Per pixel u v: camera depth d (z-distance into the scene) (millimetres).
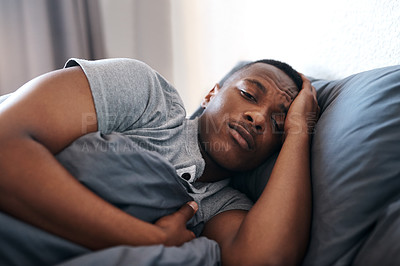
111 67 593
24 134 449
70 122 508
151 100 651
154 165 539
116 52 1711
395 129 530
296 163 631
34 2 1479
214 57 1632
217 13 1556
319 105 804
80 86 543
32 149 440
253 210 591
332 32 997
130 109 594
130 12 1678
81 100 532
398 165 502
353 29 917
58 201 422
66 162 484
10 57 1490
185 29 1697
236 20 1480
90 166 479
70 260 392
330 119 665
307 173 625
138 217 519
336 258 491
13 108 464
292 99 759
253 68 781
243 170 750
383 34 819
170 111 725
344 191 528
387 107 559
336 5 969
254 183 789
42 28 1516
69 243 423
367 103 587
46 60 1551
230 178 831
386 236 432
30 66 1527
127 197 501
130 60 643
